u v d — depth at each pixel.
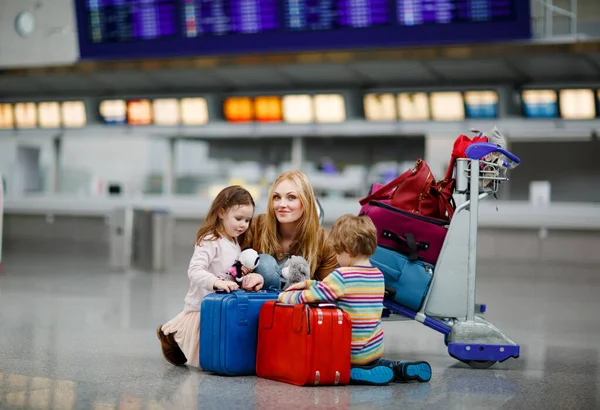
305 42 10.83
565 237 11.98
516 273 12.07
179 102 14.00
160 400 3.49
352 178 13.98
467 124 12.55
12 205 14.95
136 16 11.36
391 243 4.62
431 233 4.60
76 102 14.58
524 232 12.17
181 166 14.87
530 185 13.09
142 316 6.66
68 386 3.78
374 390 3.83
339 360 3.83
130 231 12.23
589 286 10.38
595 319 7.10
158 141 15.05
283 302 3.95
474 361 4.62
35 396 3.54
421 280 4.57
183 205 13.98
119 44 11.56
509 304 8.16
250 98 13.59
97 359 4.57
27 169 15.67
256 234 4.50
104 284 9.54
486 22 10.16
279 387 3.80
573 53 10.89
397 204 4.65
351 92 13.04
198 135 14.16
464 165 4.64
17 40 12.93
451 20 10.25
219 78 13.30
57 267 12.09
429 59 11.65
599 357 5.14
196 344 4.22
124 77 13.59
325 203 13.38
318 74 12.70
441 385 4.04
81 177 15.47
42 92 14.73
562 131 12.33
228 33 11.05
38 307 7.11
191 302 4.30
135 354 4.78
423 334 6.08
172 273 11.58
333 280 3.90
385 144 13.86
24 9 12.83
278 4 10.77
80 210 14.50
